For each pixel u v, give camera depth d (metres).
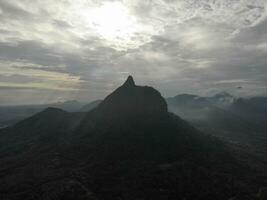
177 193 180.25
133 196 170.00
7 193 171.38
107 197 166.12
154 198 171.12
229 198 182.25
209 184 197.25
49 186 172.88
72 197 159.00
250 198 183.75
